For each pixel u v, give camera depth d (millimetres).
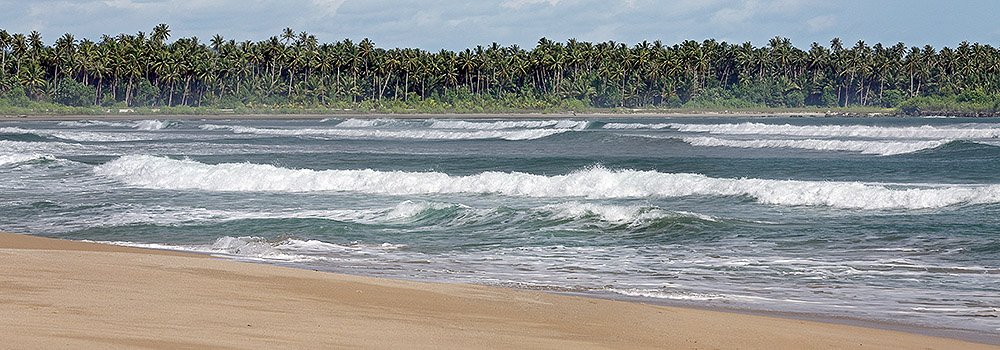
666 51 193125
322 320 9211
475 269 16500
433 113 161875
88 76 172250
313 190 33406
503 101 174625
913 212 24562
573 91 182375
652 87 195250
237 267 14008
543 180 32125
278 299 10781
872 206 26266
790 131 87312
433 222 23531
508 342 8531
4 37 162750
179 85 176875
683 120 143125
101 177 37656
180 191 32750
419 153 58938
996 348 9656
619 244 19922
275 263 16922
